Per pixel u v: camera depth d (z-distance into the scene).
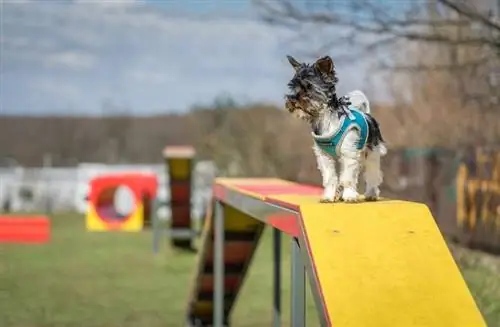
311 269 4.20
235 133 28.80
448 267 4.16
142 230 23.11
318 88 4.66
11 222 20.36
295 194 6.11
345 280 4.05
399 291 4.00
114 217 23.36
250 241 9.32
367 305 3.93
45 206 30.48
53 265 16.08
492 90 13.03
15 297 12.44
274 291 8.58
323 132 4.71
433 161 17.05
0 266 15.90
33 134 38.97
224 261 9.51
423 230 4.38
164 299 12.27
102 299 12.29
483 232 15.28
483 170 15.43
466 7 11.08
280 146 24.81
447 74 15.87
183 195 19.31
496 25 10.80
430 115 16.84
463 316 3.91
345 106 4.75
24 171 30.78
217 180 8.82
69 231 22.83
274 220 5.38
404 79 16.77
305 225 4.37
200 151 30.02
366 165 4.87
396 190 16.58
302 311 4.83
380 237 4.31
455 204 16.73
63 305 11.77
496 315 9.72
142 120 38.88
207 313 10.24
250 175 25.80
